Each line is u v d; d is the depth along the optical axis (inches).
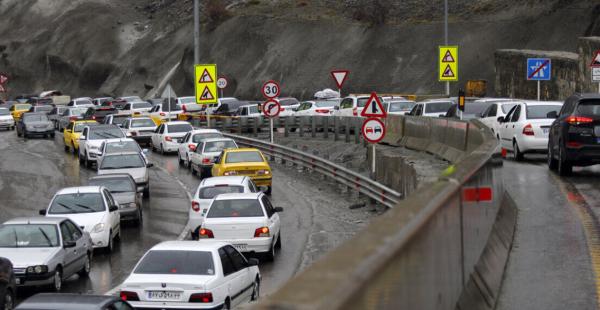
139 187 3334.2
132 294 1400.1
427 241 624.7
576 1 6909.5
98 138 4517.7
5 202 3321.9
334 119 4877.0
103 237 2240.4
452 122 2810.0
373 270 420.5
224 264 1478.8
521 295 1089.4
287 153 4124.0
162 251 1471.5
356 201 2977.4
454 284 805.9
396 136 3767.2
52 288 1769.2
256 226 2032.5
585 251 1344.7
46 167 4468.5
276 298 351.6
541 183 2199.8
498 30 7406.5
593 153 2263.8
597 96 2303.2
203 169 3823.8
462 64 7431.1
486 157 1201.4
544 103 2906.0
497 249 1235.9
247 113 5925.2
